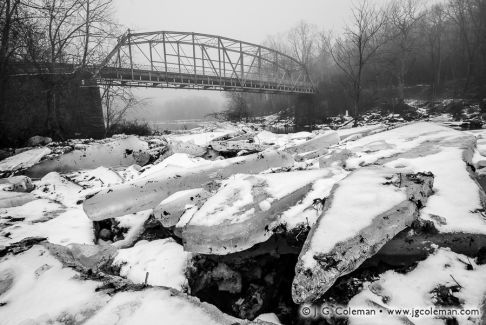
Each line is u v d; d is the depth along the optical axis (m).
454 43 36.28
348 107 30.70
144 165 10.21
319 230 2.31
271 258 3.02
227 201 3.13
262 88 34.41
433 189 3.18
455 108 23.20
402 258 2.53
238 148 9.84
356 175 3.16
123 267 3.78
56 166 9.82
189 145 10.00
